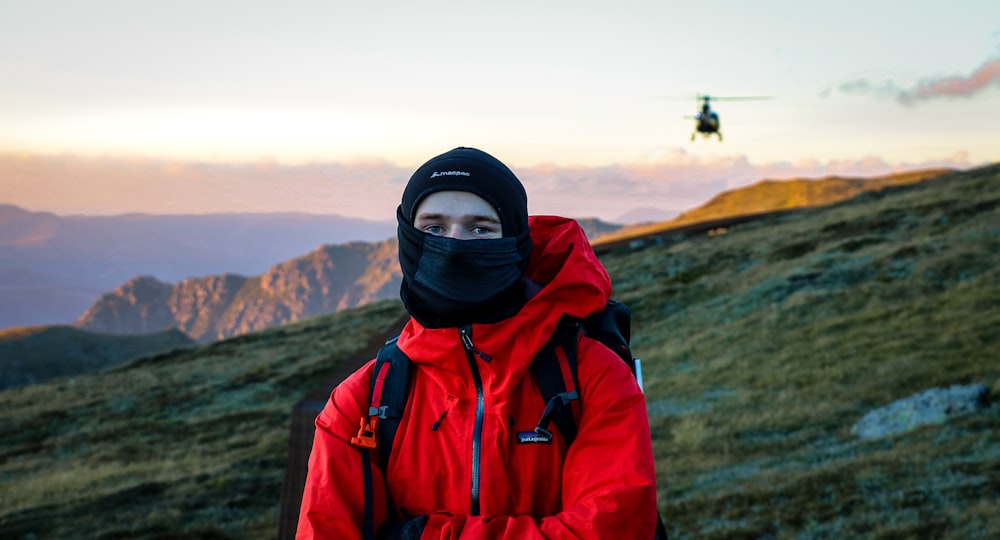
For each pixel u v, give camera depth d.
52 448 44.56
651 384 31.62
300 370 57.41
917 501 12.37
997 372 21.33
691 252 67.75
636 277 61.69
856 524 11.88
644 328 44.16
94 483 32.81
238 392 53.84
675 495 16.97
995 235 41.44
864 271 41.38
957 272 36.28
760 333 35.25
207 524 24.16
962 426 16.91
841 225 60.66
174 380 61.78
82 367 169.88
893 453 15.77
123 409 53.66
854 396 22.94
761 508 14.08
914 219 54.59
